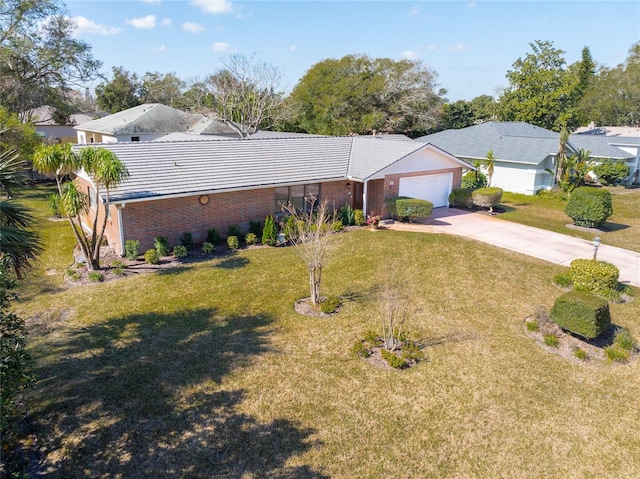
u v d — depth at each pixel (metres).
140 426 7.92
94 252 15.25
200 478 6.85
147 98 61.03
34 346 10.52
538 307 12.75
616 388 9.20
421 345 10.75
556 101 46.28
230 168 19.69
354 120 46.50
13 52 34.25
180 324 11.64
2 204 8.70
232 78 44.19
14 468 6.95
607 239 20.17
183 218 17.62
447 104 54.47
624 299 13.51
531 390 9.09
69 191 14.34
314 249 12.95
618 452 7.52
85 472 6.93
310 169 21.42
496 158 32.84
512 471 7.09
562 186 30.48
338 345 10.69
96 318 11.95
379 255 17.05
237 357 10.12
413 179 23.81
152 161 18.66
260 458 7.24
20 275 9.09
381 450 7.45
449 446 7.58
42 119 48.66
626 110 57.41
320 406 8.51
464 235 20.11
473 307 12.85
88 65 38.72
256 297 13.34
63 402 8.52
